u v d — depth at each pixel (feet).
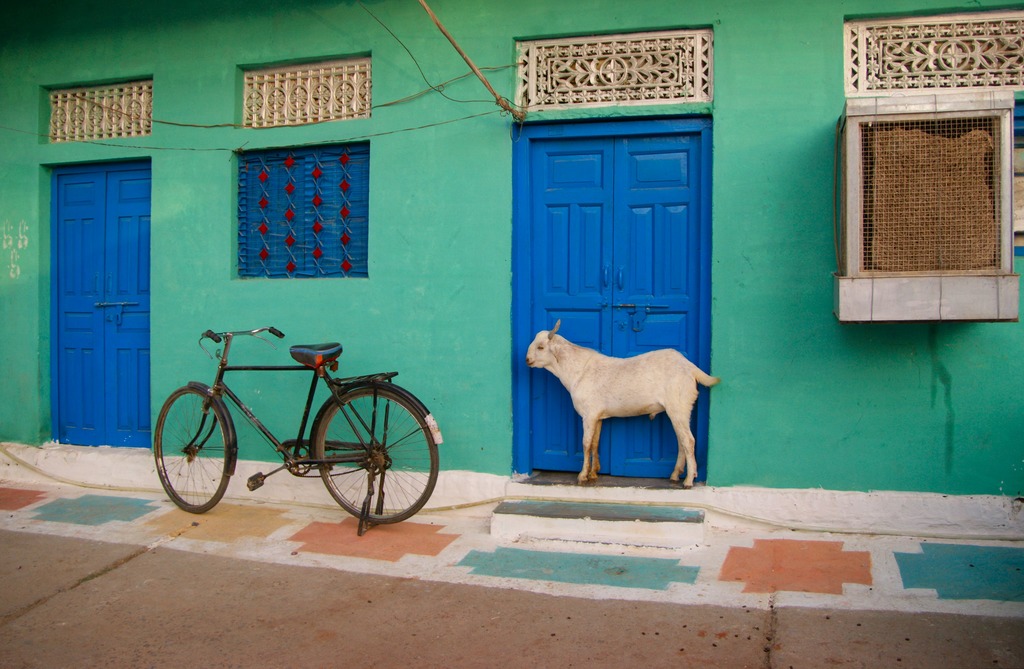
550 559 14.11
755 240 15.01
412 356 16.84
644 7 15.42
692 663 10.53
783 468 15.02
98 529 16.11
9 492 18.72
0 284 19.99
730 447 15.21
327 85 17.69
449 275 16.57
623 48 15.74
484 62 16.24
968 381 14.28
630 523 14.51
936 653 10.47
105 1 19.06
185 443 18.24
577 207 16.26
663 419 16.02
